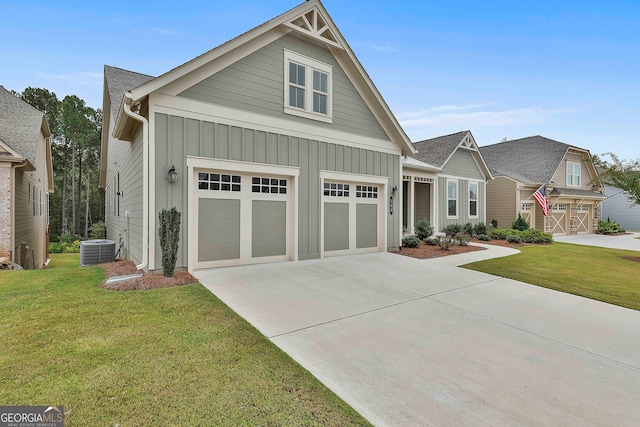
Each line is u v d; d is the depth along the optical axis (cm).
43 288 517
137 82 1232
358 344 353
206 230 694
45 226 1691
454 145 1561
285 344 346
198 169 678
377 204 1040
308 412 229
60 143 3247
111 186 1472
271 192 790
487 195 1956
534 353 349
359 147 966
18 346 311
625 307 529
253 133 745
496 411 241
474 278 703
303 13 809
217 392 247
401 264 836
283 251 812
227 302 477
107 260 858
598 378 299
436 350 346
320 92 877
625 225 2698
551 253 1152
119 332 350
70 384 250
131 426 206
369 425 218
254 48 746
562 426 227
